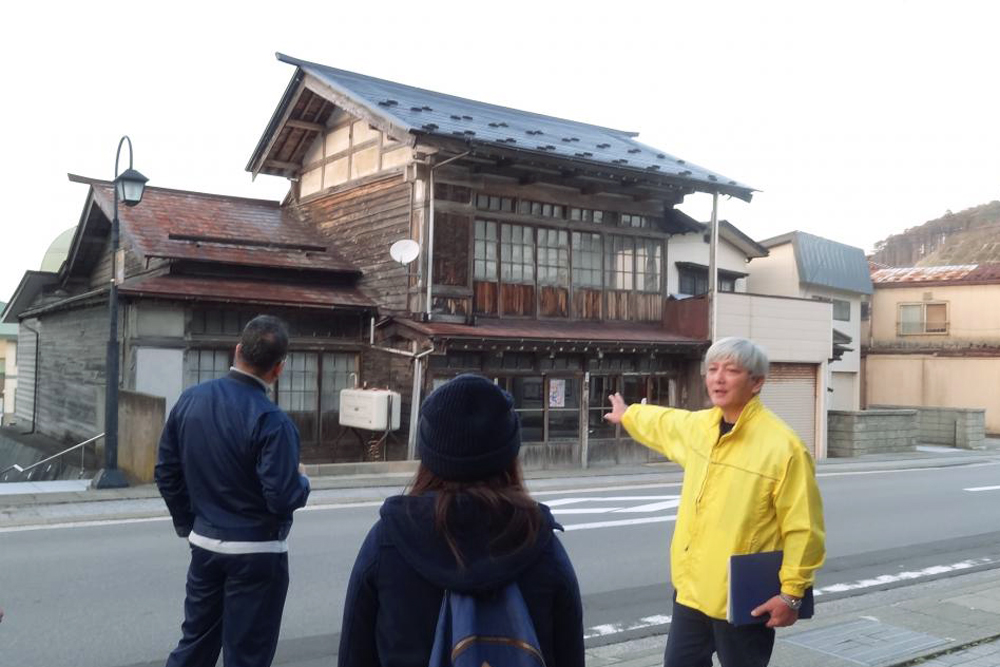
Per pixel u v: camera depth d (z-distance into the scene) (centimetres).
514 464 195
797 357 2045
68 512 988
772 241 2725
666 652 355
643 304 1872
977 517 1175
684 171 1781
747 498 329
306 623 598
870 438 2239
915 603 662
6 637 547
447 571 176
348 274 1686
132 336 1378
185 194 1853
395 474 1383
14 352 4288
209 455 352
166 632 564
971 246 6838
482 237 1625
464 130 1524
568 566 190
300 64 1717
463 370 1567
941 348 3091
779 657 521
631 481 1481
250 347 364
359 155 1730
